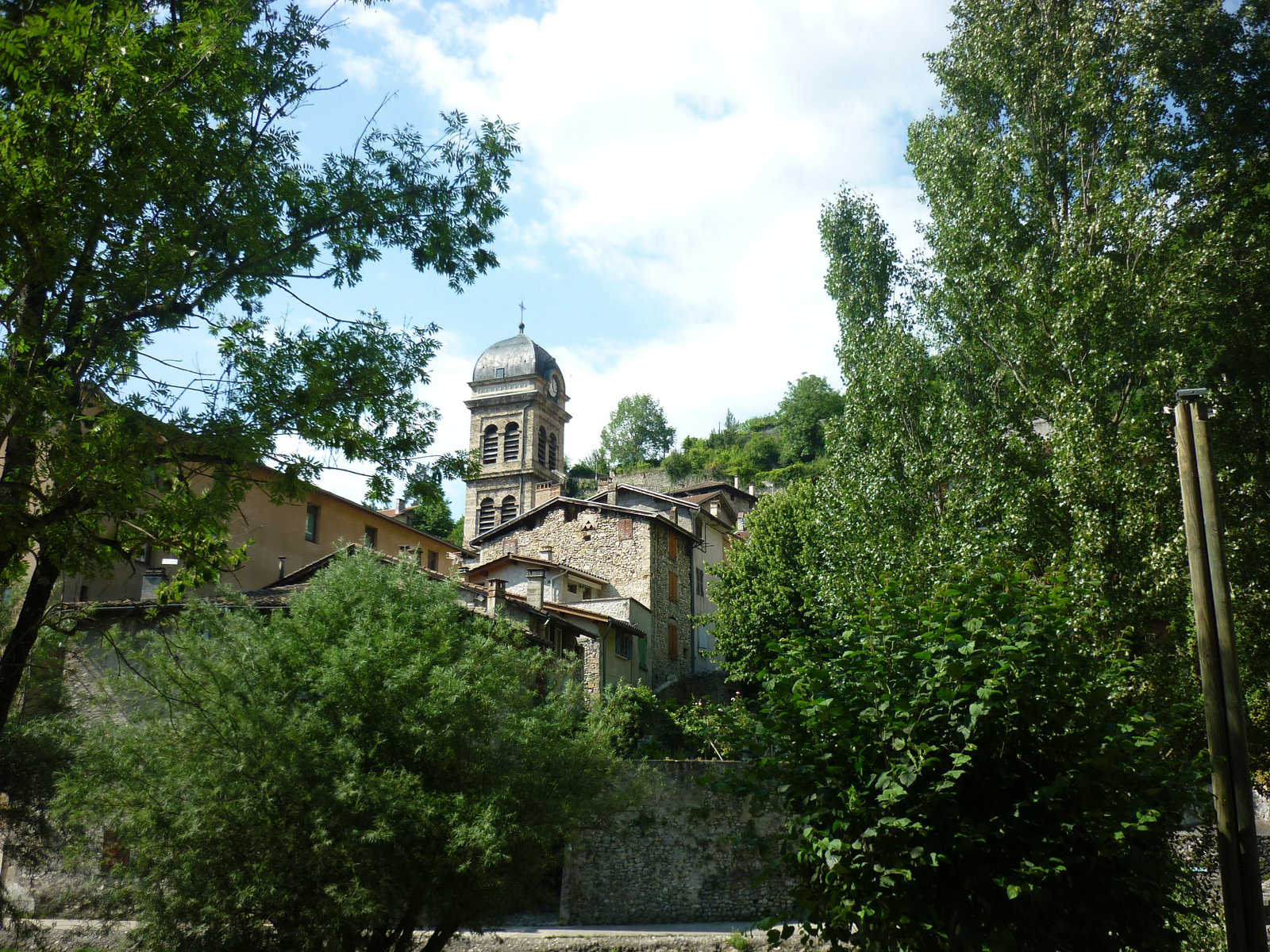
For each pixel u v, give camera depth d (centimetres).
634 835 2358
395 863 1322
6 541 852
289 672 1481
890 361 2077
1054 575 855
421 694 1448
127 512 912
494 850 1334
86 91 802
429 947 1483
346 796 1290
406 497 1127
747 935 2006
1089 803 699
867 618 834
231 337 1001
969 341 2019
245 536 3125
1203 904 907
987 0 2044
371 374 1052
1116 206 1725
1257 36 1922
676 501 4900
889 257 2336
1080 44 1889
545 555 4281
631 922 2303
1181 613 1462
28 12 880
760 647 3681
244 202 1022
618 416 10750
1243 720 776
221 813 1326
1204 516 828
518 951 2033
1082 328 1695
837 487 2159
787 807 827
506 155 1197
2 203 766
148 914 1307
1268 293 1709
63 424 883
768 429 9800
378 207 1100
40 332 887
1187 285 1631
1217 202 1762
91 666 1989
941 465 1891
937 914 729
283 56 1109
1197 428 846
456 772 1444
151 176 877
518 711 1585
